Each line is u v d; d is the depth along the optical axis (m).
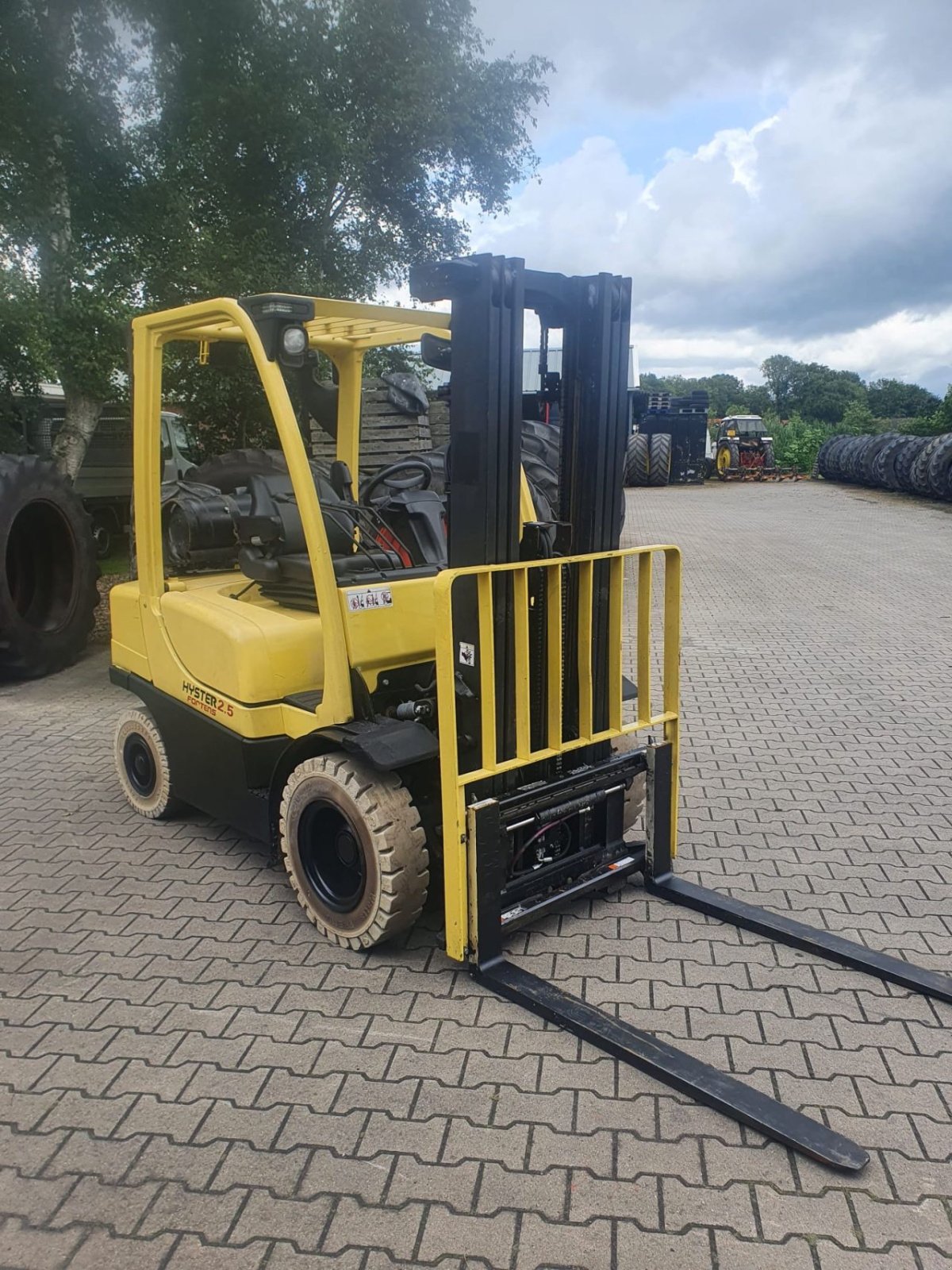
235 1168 2.52
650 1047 2.91
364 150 11.25
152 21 9.58
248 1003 3.25
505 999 3.25
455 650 3.39
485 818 3.22
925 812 4.87
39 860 4.40
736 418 31.27
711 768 5.50
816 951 3.52
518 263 3.15
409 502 4.31
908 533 16.39
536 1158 2.54
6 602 7.12
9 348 9.02
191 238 9.73
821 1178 2.48
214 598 4.13
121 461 14.20
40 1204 2.42
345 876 3.63
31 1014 3.21
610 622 3.65
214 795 4.20
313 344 4.50
